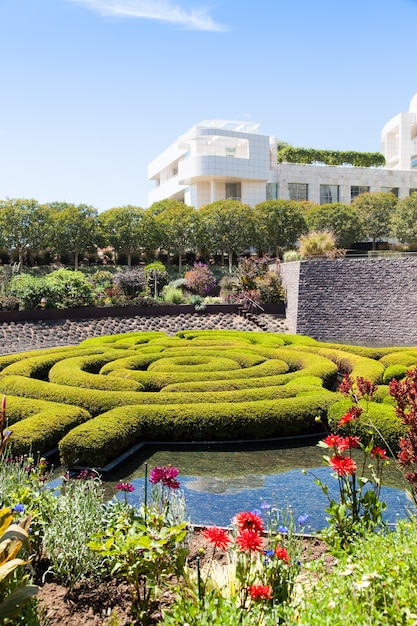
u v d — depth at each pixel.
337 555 4.68
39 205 44.81
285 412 11.35
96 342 21.64
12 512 5.02
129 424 10.51
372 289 26.47
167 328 27.56
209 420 11.06
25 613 3.70
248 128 60.94
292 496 8.55
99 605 4.75
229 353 17.02
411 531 4.64
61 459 9.61
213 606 3.62
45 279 28.67
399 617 3.33
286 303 28.92
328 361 16.23
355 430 10.20
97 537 4.75
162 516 4.70
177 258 50.22
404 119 68.31
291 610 3.73
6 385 13.23
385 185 61.97
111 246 47.28
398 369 14.99
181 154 62.06
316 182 59.97
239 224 44.97
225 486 9.00
